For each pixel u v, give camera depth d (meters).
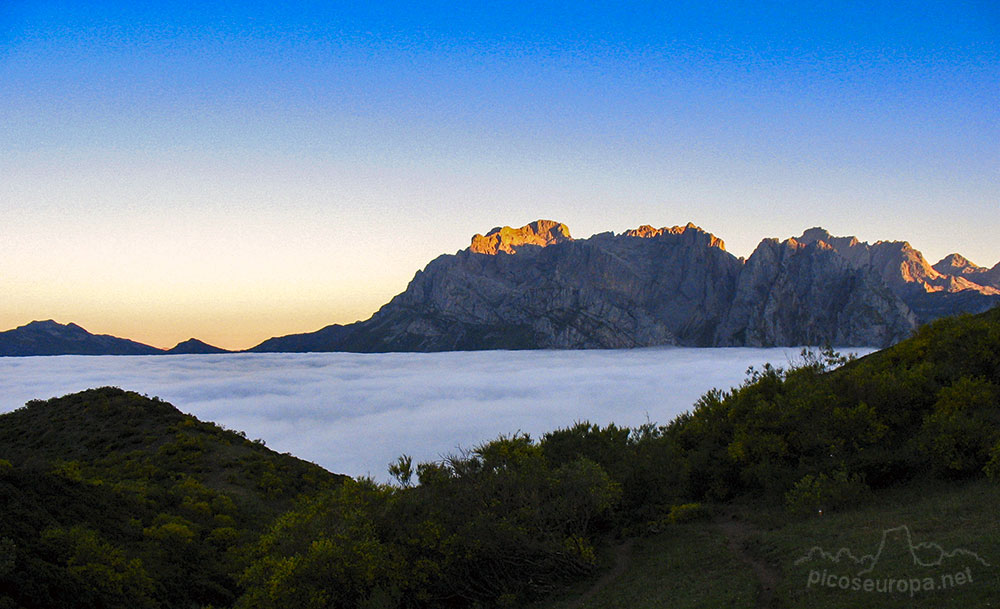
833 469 23.20
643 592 16.36
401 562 18.59
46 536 21.73
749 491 25.62
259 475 51.94
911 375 27.27
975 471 19.77
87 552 21.39
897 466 21.77
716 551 18.11
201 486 42.97
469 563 19.48
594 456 26.42
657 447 25.78
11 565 17.34
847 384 28.14
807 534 17.20
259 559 20.52
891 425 25.89
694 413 34.50
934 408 25.14
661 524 22.92
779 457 25.89
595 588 18.17
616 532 22.97
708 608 13.56
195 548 28.36
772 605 12.83
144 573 21.89
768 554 16.27
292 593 17.69
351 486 21.14
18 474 27.30
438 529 19.30
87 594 18.80
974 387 24.44
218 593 24.72
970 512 15.66
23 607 16.53
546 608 17.38
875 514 17.83
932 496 18.83
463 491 20.77
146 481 45.31
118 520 28.84
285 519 20.80
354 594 18.23
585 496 21.22
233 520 36.22
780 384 32.50
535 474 21.58
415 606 18.58
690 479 27.81
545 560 19.48
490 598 19.02
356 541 18.78
